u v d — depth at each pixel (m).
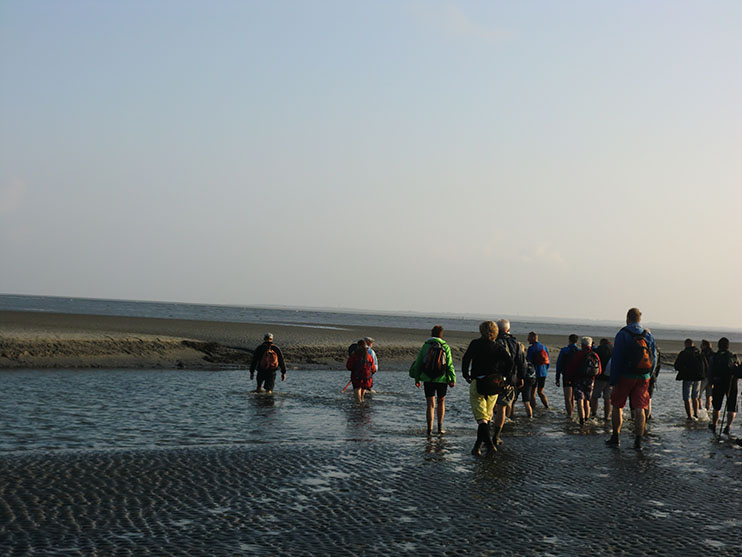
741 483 8.88
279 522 6.39
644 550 5.82
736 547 5.99
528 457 10.31
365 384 18.48
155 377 23.39
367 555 5.49
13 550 5.34
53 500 6.89
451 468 9.23
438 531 6.23
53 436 11.78
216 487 7.70
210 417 14.78
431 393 12.98
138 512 6.60
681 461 10.44
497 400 11.30
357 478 8.39
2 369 23.67
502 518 6.73
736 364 14.16
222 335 38.12
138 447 11.02
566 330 177.75
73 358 26.77
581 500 7.59
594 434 13.55
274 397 19.03
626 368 11.52
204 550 5.51
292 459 9.45
